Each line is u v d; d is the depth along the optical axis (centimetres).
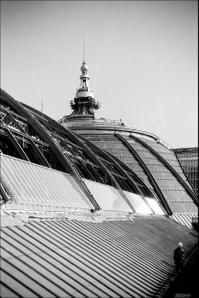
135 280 2089
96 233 2602
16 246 1669
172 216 6700
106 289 1725
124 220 3653
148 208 5166
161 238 3747
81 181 3272
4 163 2327
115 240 2688
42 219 2214
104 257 2184
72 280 1642
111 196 3869
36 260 1645
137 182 6078
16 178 2317
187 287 3212
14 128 3136
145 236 3406
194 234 5469
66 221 2472
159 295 2059
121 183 4812
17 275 1446
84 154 4384
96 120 9150
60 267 1709
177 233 4750
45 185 2633
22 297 1319
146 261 2594
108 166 5069
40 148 3378
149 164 7769
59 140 3953
